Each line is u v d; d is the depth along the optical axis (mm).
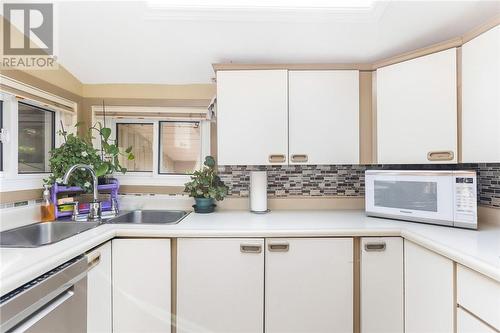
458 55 1334
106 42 1590
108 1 1335
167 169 2070
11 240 1327
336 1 1381
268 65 1646
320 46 1626
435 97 1399
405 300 1330
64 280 993
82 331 1130
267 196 1945
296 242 1363
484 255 937
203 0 1371
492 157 1170
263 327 1358
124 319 1345
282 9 1414
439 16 1380
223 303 1358
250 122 1649
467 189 1307
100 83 1959
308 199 1941
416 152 1464
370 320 1353
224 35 1554
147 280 1354
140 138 2084
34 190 1562
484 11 1330
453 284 1022
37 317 875
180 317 1359
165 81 1959
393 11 1374
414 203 1469
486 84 1191
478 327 908
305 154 1654
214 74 1890
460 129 1330
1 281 766
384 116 1578
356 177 1963
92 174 1604
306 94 1649
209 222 1502
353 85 1650
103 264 1280
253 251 1357
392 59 1544
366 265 1354
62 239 1157
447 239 1138
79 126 1909
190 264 1359
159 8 1396
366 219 1577
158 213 1906
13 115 1458
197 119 1999
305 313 1360
